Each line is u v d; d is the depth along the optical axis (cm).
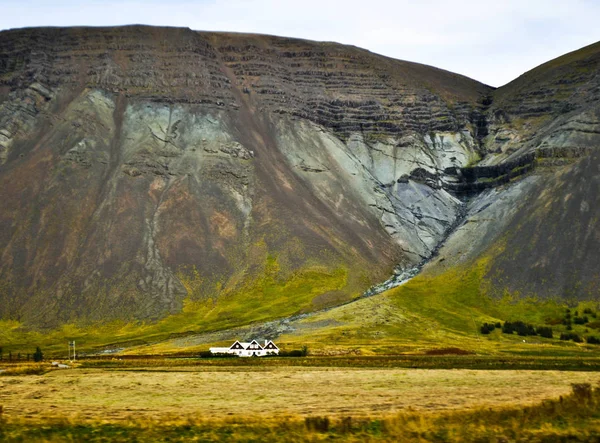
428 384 10456
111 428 6838
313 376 11481
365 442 6125
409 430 6500
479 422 6831
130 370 13238
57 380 11162
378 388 10012
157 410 8119
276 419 7194
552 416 7038
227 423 6994
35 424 7044
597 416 7044
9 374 12575
